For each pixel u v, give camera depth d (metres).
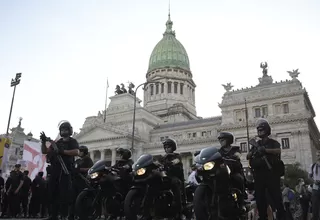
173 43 159.62
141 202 13.11
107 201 14.32
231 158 12.55
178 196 13.80
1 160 30.08
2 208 24.20
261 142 12.79
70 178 13.05
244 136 84.38
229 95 93.00
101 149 103.19
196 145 92.94
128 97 119.62
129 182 15.49
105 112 110.31
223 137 13.09
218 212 10.74
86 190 14.16
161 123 122.12
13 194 22.83
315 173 19.06
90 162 17.06
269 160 12.23
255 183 12.45
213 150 11.12
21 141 98.06
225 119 90.69
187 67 158.00
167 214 13.82
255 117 86.50
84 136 108.81
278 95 84.12
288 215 17.69
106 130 104.31
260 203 12.28
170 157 14.62
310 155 74.62
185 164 95.12
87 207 14.16
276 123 80.69
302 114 77.56
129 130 100.00
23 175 23.89
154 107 142.50
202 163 10.79
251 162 12.57
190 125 101.81
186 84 150.75
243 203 12.30
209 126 97.56
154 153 99.69
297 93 81.81
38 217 24.34
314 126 86.00
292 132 78.12
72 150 13.10
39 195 24.41
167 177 13.77
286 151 77.75
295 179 59.06
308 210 24.73
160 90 146.75
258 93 88.31
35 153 40.81
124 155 16.28
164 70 151.88
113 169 15.69
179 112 130.62
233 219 11.18
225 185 10.80
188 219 16.94
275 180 12.16
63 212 13.44
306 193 24.73
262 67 93.94
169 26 170.88
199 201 10.49
